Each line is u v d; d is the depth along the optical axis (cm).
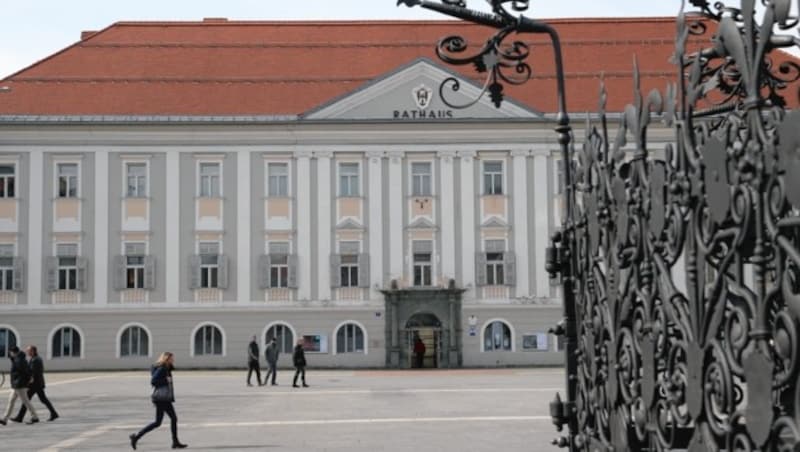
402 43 5747
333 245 5122
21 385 2158
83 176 5084
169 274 5088
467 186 5128
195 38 5750
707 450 385
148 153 5116
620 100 5166
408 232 5122
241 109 5222
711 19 565
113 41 5669
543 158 5134
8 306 5019
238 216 5122
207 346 5072
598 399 545
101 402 2812
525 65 704
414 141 5144
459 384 3494
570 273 626
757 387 338
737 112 411
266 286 5088
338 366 5050
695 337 392
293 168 5138
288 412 2380
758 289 338
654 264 439
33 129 5056
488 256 5122
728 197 360
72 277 5066
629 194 470
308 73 5519
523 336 5081
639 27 5747
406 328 5062
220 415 2327
